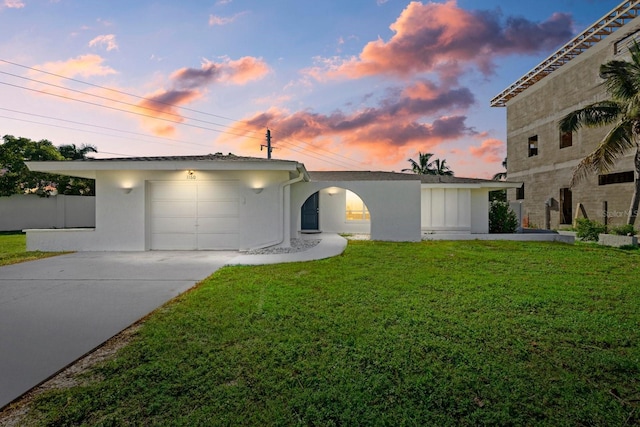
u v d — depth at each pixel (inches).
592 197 775.7
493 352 138.7
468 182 683.4
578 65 812.0
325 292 229.3
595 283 262.7
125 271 308.7
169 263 351.9
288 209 476.4
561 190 874.8
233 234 457.4
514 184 666.8
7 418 95.5
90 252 437.7
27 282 265.0
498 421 96.1
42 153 882.8
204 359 131.1
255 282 259.0
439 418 97.2
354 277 276.1
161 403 102.6
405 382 114.8
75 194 1009.5
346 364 127.5
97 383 114.3
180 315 181.0
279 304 200.5
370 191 578.9
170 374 119.6
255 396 106.7
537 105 962.7
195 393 108.0
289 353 135.8
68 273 300.2
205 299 212.1
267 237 454.3
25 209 861.2
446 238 620.7
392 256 397.4
